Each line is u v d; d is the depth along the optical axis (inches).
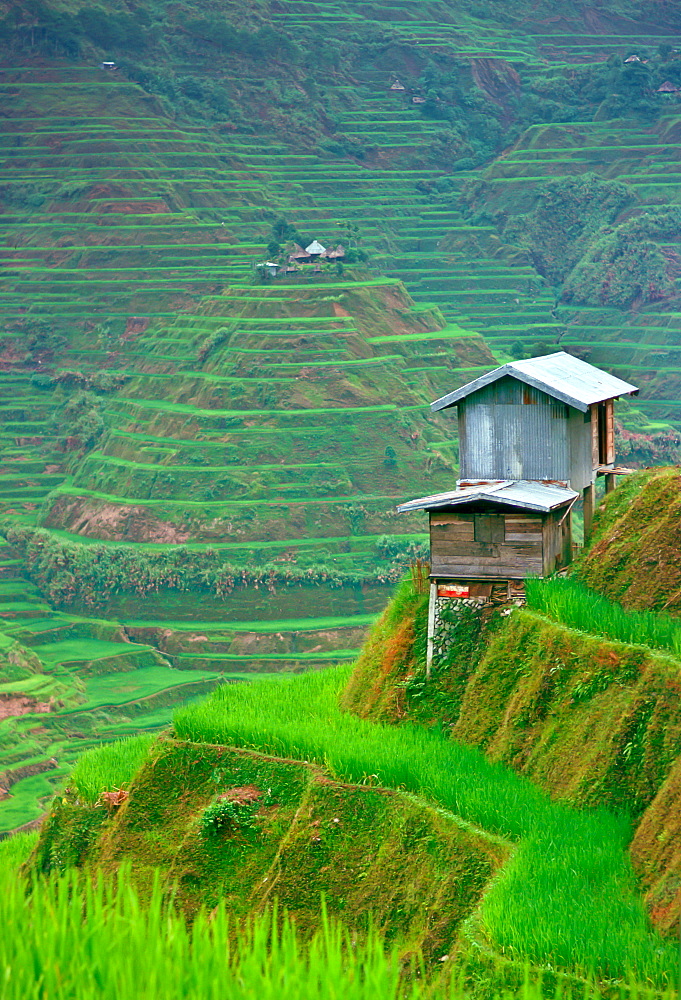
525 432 2709.2
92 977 915.4
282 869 2133.4
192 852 2276.1
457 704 2464.3
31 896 1059.9
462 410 2763.3
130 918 1014.4
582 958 1576.0
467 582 2549.2
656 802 1851.6
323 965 992.9
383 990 965.8
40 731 7608.3
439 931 1854.1
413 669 2588.6
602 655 2182.6
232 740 2508.6
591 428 2815.0
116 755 2837.1
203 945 986.1
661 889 1691.7
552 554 2551.7
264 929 1045.2
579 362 2925.7
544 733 2194.9
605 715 2089.1
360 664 2753.4
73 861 2524.6
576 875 1784.0
